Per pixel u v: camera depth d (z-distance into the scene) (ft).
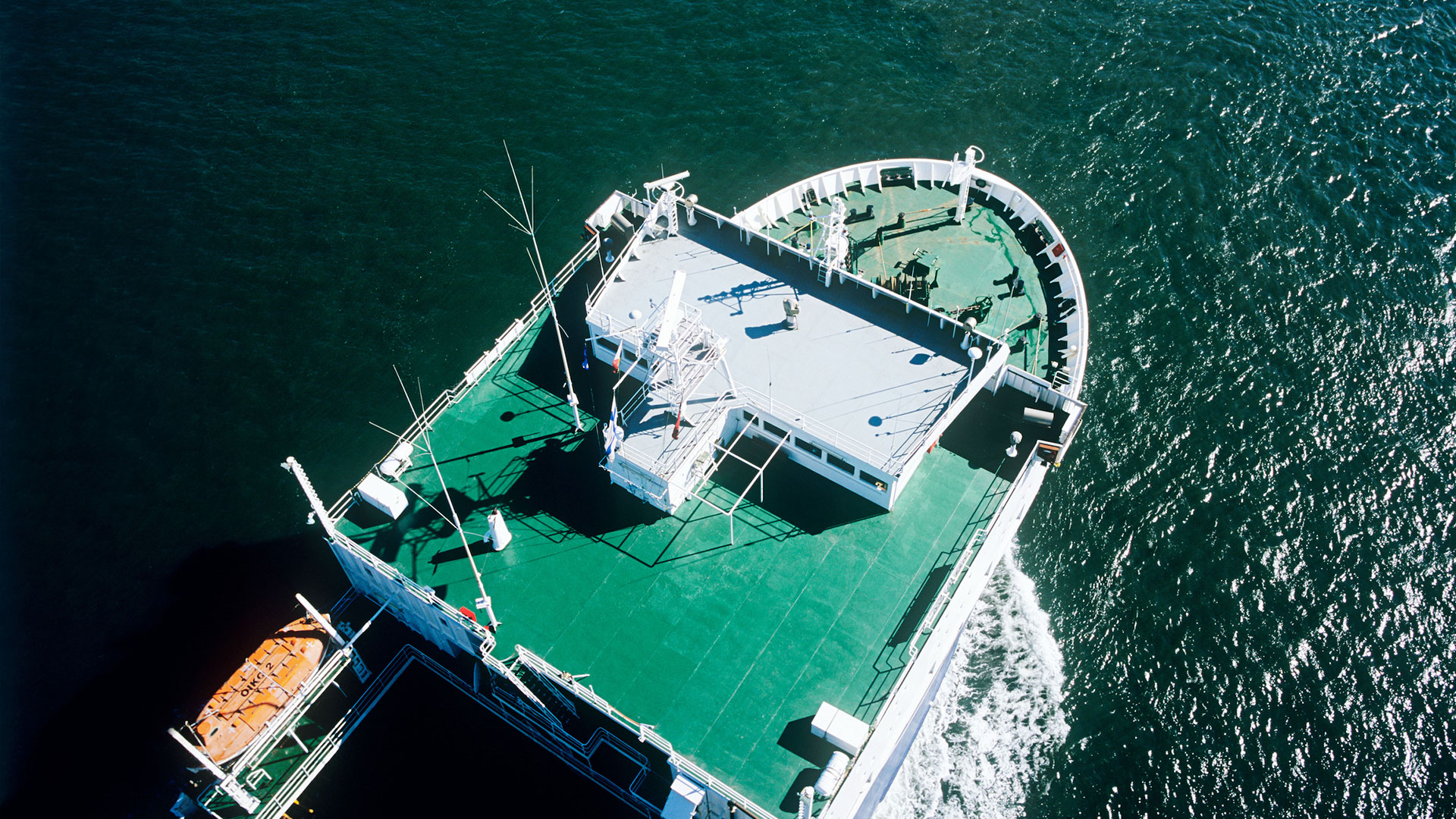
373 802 178.19
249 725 162.50
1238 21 309.83
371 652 186.19
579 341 199.93
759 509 174.91
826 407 174.29
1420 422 230.07
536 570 168.66
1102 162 275.80
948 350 182.80
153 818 180.24
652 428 171.83
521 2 314.76
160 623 202.28
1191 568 213.46
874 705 153.28
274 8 315.78
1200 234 261.03
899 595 164.25
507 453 183.21
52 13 315.99
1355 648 202.49
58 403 234.38
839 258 194.70
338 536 170.19
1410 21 308.60
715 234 202.59
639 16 310.65
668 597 164.96
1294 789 188.55
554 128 282.97
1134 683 201.77
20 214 266.57
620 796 174.40
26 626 201.87
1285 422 230.27
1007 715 200.54
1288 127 283.38
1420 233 260.83
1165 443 228.43
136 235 262.88
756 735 151.12
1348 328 244.42
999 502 173.88
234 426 230.07
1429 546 213.66
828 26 308.60
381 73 296.71
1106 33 307.17
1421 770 189.06
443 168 274.77
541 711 173.47
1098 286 252.21
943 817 190.90
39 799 182.19
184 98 291.79
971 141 280.92
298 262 256.93
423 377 237.25
